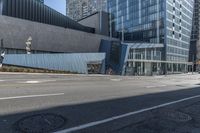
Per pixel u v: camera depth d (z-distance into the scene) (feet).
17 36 170.60
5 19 164.14
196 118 29.58
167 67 289.33
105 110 31.45
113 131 22.81
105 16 318.04
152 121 27.17
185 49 350.84
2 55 146.30
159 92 55.06
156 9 297.33
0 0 173.58
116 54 200.03
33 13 199.82
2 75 104.37
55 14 228.02
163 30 289.12
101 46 230.07
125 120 26.96
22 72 131.54
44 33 188.75
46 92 44.83
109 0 368.89
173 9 309.01
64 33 204.13
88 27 293.84
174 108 35.29
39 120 25.03
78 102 35.76
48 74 128.88
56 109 30.25
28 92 43.88
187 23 361.30
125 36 334.44
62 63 163.84
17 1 184.65
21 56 151.94
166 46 285.84
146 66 247.70
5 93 41.65
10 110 28.58
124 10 338.95
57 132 21.70
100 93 47.57
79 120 25.89
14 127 22.54
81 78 102.99
